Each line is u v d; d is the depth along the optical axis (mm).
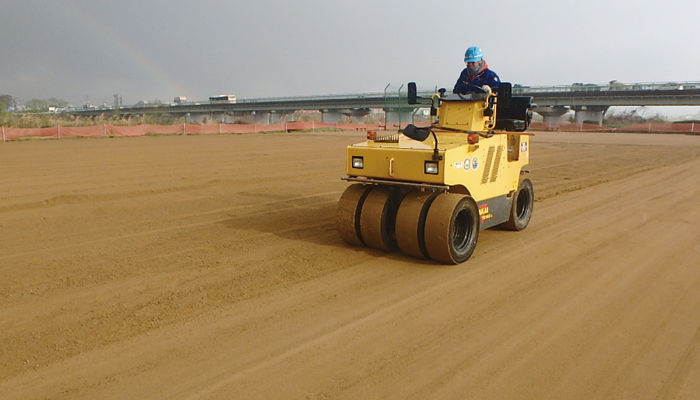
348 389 3668
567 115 71250
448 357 4152
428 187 6387
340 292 5582
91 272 6215
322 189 12906
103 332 4570
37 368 3947
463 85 7453
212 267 6406
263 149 24422
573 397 3604
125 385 3715
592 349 4316
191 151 22859
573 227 8789
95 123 43906
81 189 12383
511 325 4777
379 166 6641
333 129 49656
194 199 11359
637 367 4027
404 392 3633
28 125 39062
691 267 6562
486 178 7164
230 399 3543
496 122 7805
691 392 3691
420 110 8062
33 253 7055
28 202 10648
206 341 4402
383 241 6883
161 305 5180
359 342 4402
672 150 26484
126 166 16984
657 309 5188
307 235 8094
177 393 3613
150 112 76938
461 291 5641
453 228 6512
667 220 9352
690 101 53031
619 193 12523
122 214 9719
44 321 4793
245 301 5301
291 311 5051
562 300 5402
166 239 7820
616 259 6891
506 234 8281
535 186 13703
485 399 3559
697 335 4605
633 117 76500
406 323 4797
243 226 8734
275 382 3758
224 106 80062
